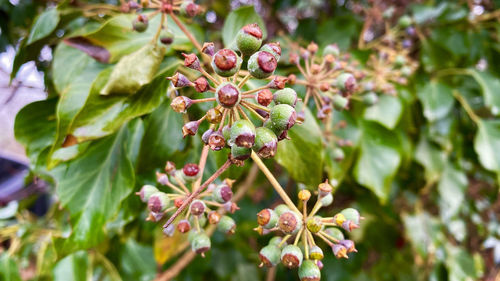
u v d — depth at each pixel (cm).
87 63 21
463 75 33
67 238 18
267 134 12
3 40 31
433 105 29
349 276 35
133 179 18
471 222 47
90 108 16
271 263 14
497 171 28
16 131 20
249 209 39
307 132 18
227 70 12
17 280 27
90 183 19
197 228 16
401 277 40
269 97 12
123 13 21
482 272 45
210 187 16
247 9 20
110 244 27
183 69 19
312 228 14
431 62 31
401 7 37
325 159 23
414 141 32
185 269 35
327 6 41
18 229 31
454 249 40
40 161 19
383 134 25
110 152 19
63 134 17
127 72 17
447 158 33
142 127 20
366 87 22
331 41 31
